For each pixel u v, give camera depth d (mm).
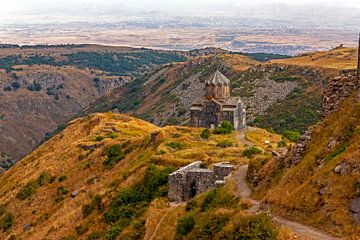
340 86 29922
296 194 23922
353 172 21688
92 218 51719
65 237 51188
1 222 71750
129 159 70750
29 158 108625
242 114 114500
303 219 22406
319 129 29109
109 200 51906
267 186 30953
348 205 20891
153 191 48031
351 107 27234
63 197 70312
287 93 181250
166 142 65562
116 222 46219
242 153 52312
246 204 28344
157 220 37844
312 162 25766
